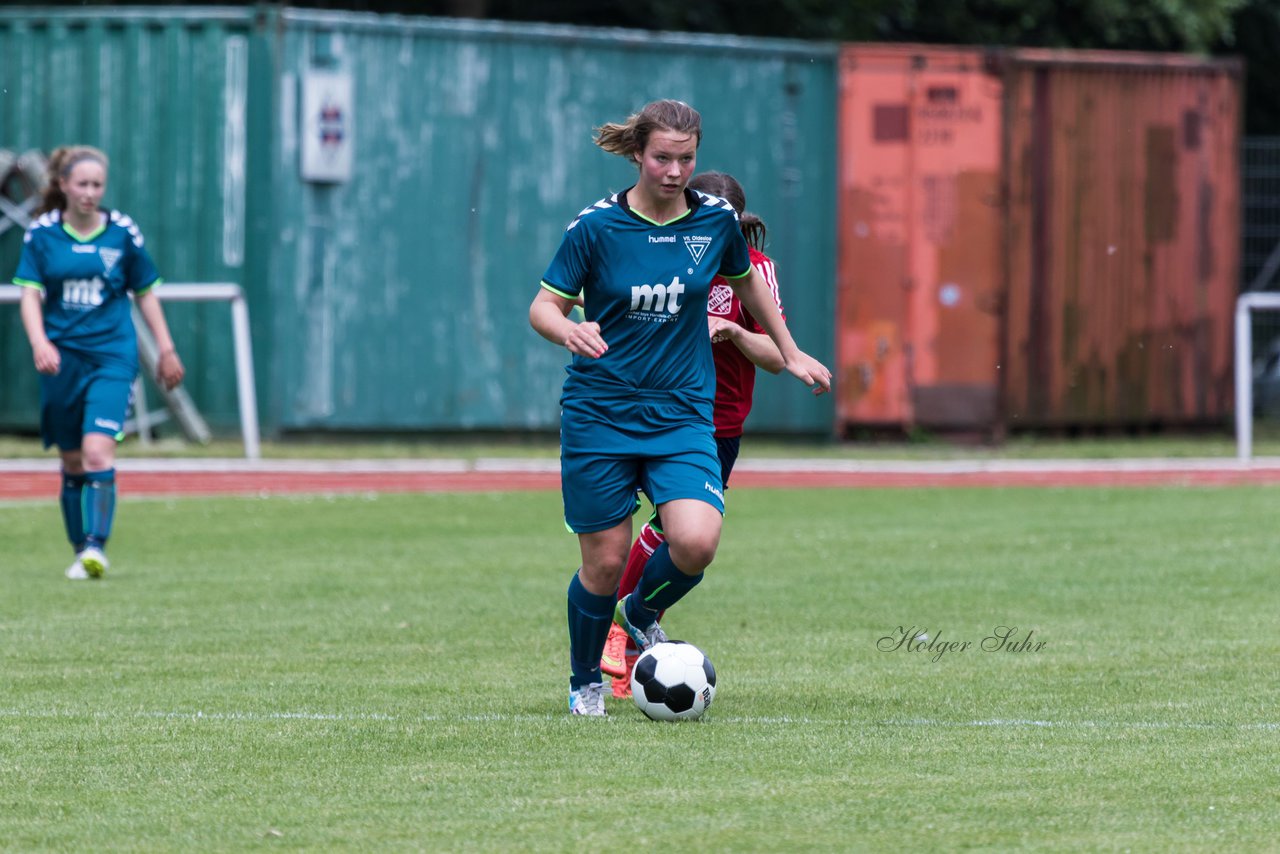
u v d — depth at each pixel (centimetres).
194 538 4506
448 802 1853
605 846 1681
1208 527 4766
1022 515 5119
